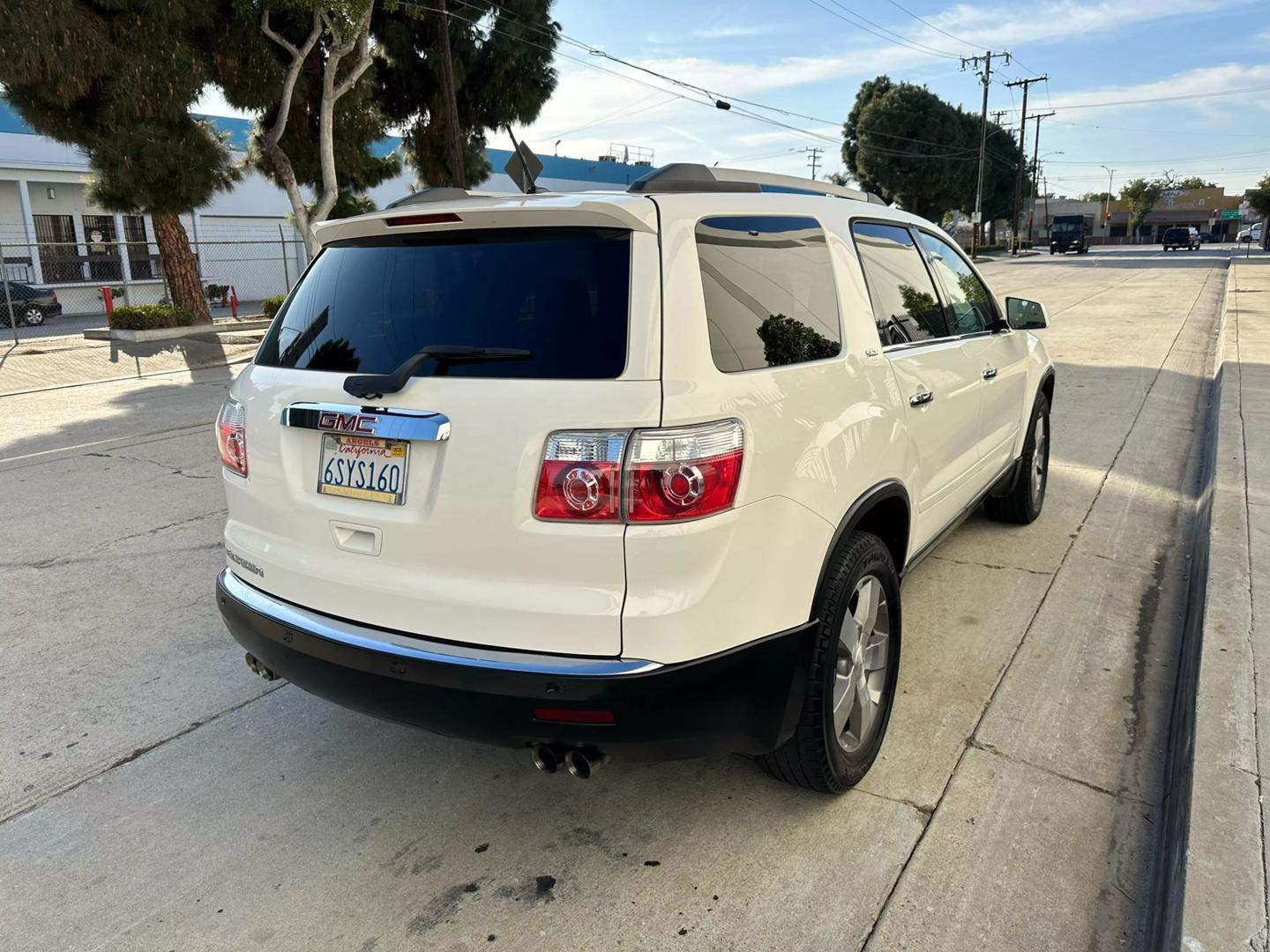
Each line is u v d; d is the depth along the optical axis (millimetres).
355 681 2436
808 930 2346
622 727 2201
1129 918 2365
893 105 55656
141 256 31344
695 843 2703
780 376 2477
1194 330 15633
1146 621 4168
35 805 2951
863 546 2768
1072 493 6168
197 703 3604
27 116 15297
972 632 4066
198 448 8250
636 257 2268
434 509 2293
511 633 2244
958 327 4004
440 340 2383
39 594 4730
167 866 2652
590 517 2139
